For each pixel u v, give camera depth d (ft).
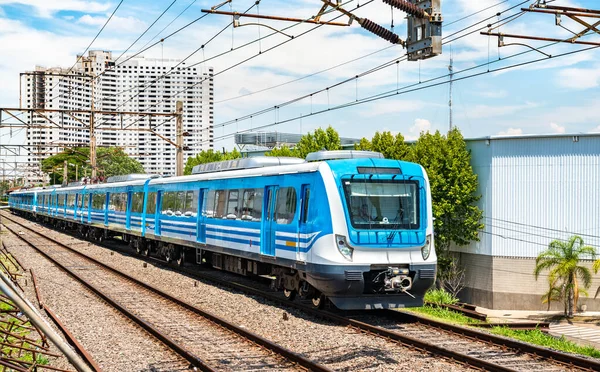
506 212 109.70
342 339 35.99
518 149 108.99
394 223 42.22
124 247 102.37
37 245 102.42
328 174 41.78
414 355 32.50
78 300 49.80
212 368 29.01
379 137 115.44
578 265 104.68
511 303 109.50
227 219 57.31
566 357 30.83
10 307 42.63
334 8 37.04
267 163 56.08
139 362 31.40
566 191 107.24
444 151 109.81
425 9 34.99
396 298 42.65
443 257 112.06
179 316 43.34
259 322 40.93
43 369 30.30
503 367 28.73
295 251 44.60
